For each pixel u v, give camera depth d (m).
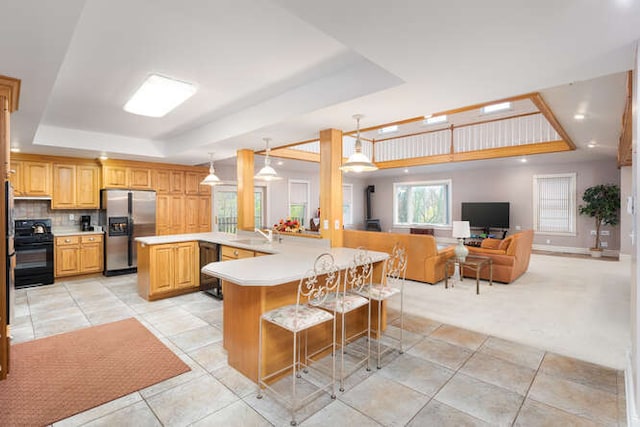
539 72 2.29
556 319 3.60
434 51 1.99
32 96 2.69
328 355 2.79
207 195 7.27
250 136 4.12
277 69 2.86
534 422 1.90
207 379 2.39
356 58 2.67
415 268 5.25
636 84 1.93
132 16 2.04
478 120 7.34
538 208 8.53
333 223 3.79
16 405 2.07
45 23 1.67
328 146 3.78
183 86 3.19
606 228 7.67
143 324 3.46
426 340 3.06
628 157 5.59
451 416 1.96
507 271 5.08
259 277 2.17
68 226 5.93
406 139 8.84
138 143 5.47
